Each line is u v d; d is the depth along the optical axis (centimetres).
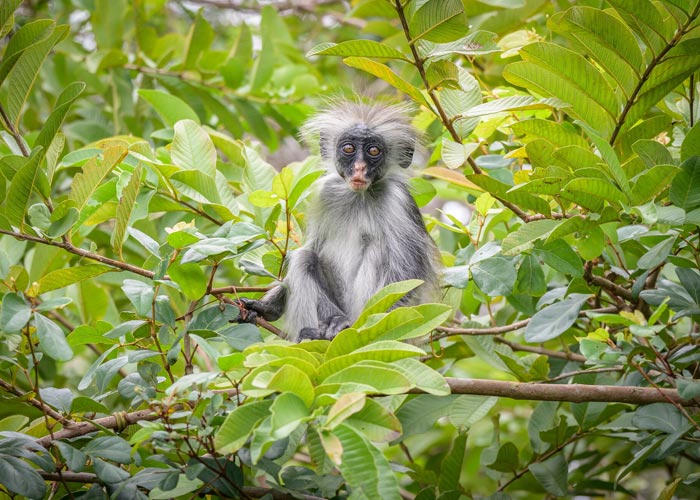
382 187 1139
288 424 577
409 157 1162
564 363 1023
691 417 795
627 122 834
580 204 773
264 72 1380
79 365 1398
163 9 1872
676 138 941
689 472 1085
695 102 927
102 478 710
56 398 789
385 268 1098
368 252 1109
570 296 855
